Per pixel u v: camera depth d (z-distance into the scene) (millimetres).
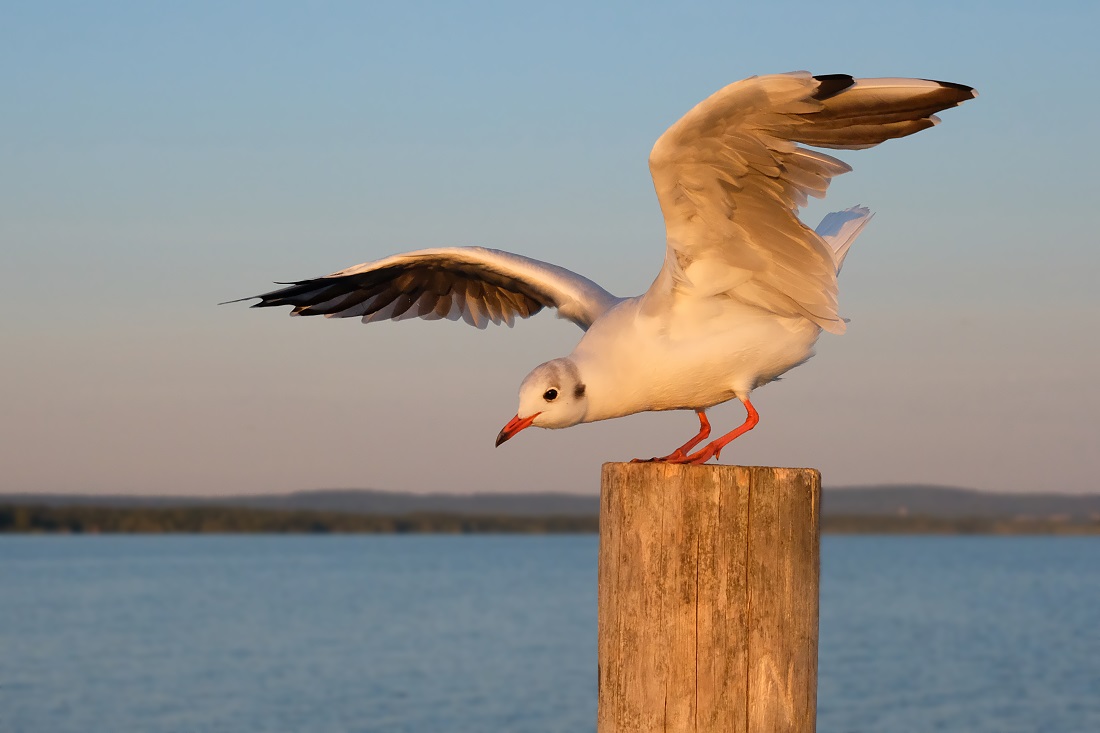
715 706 4711
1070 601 50562
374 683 28984
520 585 64125
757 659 4715
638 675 4766
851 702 26516
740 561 4723
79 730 23438
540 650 34969
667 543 4746
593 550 131000
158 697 26969
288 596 54844
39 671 30562
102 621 42344
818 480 4844
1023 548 132500
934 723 24109
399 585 63938
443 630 40125
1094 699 26641
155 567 83688
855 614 45125
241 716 24953
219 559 100625
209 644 35906
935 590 57375
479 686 28688
